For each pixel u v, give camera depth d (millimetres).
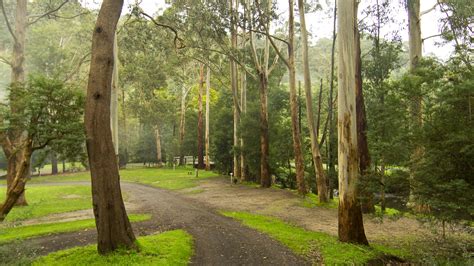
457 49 9477
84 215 15812
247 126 28641
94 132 8945
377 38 19281
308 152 29422
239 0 26000
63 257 8898
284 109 34312
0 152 41969
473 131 8398
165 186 28922
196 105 54281
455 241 11289
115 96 19125
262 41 40969
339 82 11289
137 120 61344
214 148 39000
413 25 18797
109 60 9234
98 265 8125
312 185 26859
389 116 10758
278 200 20938
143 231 12484
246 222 14258
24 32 20906
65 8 28750
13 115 9641
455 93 8492
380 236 12539
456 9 16062
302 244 10898
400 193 11016
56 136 9875
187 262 8953
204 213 16500
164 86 39656
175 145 50656
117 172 9273
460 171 8844
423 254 9719
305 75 20078
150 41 27203
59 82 10125
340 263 9062
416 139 9555
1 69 39812
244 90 30953
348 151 11156
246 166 31875
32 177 39312
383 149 11250
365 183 11016
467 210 8086
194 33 26094
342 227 11289
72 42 38875
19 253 7094
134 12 19984
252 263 9047
